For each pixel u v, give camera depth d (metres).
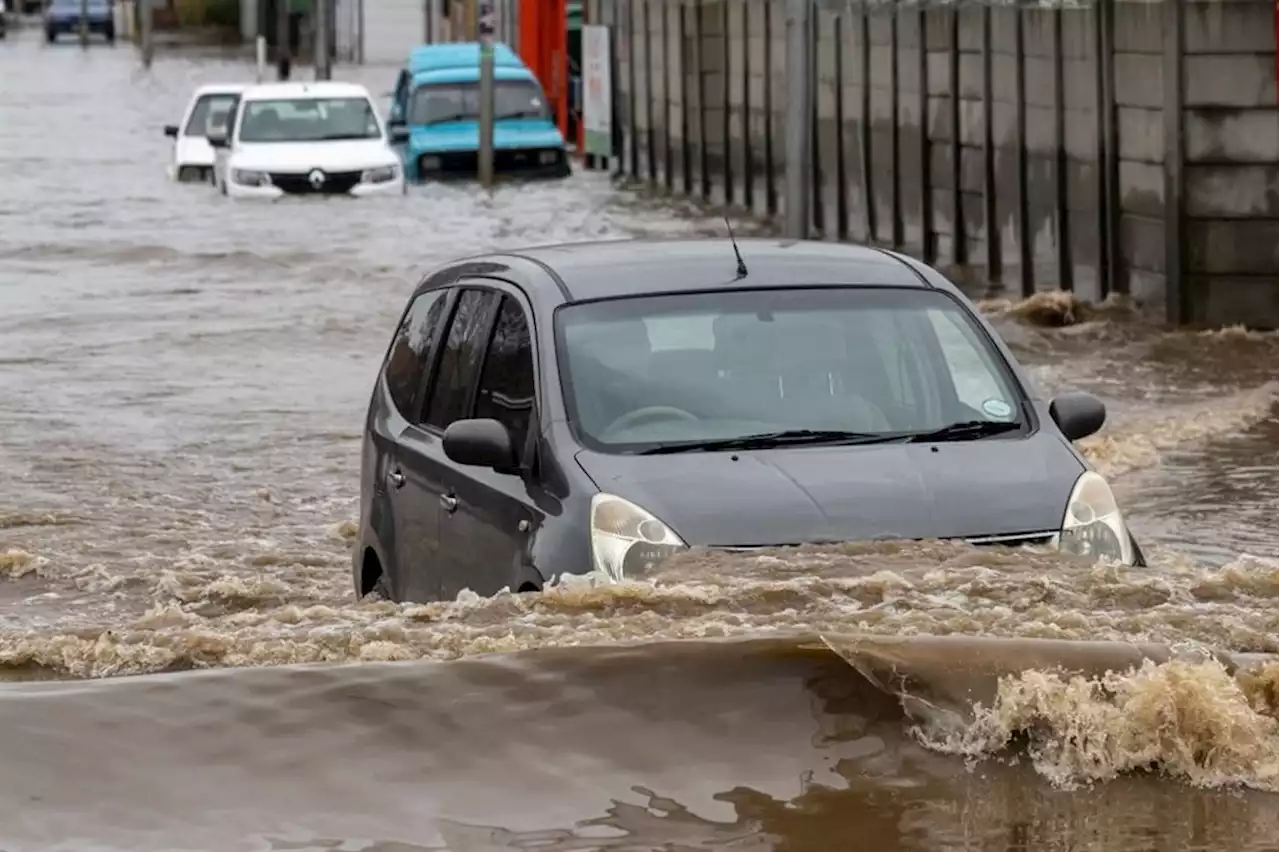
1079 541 17.36
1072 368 38.81
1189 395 36.19
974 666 13.47
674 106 78.44
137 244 63.84
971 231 52.41
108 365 44.19
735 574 16.14
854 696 13.44
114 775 12.78
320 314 51.03
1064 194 46.72
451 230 67.06
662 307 19.38
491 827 12.08
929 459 18.03
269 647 15.56
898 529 17.08
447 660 14.37
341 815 12.28
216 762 12.92
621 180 83.06
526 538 17.84
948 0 52.44
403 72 88.38
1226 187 42.19
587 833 11.99
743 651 14.03
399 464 21.20
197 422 37.97
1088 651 13.71
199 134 83.81
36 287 56.12
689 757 12.89
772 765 12.71
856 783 12.51
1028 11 47.81
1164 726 12.69
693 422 18.31
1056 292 44.94
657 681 13.76
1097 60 44.53
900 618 14.89
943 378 19.12
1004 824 11.92
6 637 16.66
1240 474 29.36
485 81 78.25
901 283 20.03
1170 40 41.94
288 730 13.34
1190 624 14.82
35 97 133.75
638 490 17.28
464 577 19.23
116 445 35.81
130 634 16.38
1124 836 11.73
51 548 26.75
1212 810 12.09
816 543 16.86
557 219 69.81
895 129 56.62
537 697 13.64
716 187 74.44
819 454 18.03
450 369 20.98
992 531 17.25
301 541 27.91
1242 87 41.72
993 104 50.25
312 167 74.94
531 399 18.75
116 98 133.12
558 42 97.62
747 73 70.44
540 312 19.31
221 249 62.72
